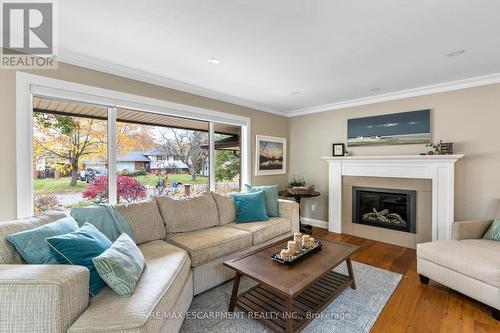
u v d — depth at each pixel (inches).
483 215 117.0
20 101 82.8
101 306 50.8
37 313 43.9
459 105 123.0
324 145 174.9
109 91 102.7
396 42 83.1
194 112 133.6
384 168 144.1
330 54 92.5
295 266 75.1
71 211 83.0
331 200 167.2
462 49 88.1
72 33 77.6
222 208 124.2
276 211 136.3
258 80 121.3
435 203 126.1
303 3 62.8
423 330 69.4
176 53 91.8
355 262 116.0
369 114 153.4
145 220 95.6
